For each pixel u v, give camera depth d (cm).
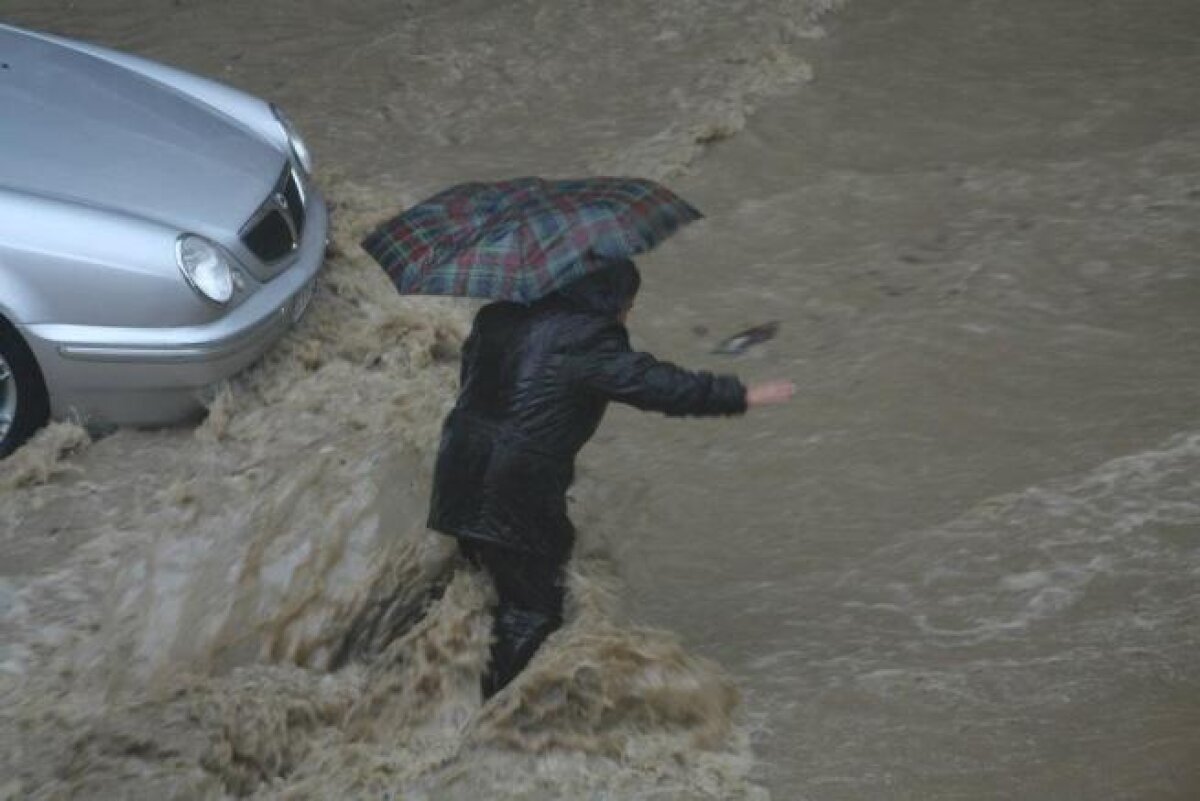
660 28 3853
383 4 4141
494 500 1625
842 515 2042
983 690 1647
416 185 3119
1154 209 2823
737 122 3281
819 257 2777
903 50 3647
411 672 1692
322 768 1623
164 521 2075
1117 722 1572
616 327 1611
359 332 2506
